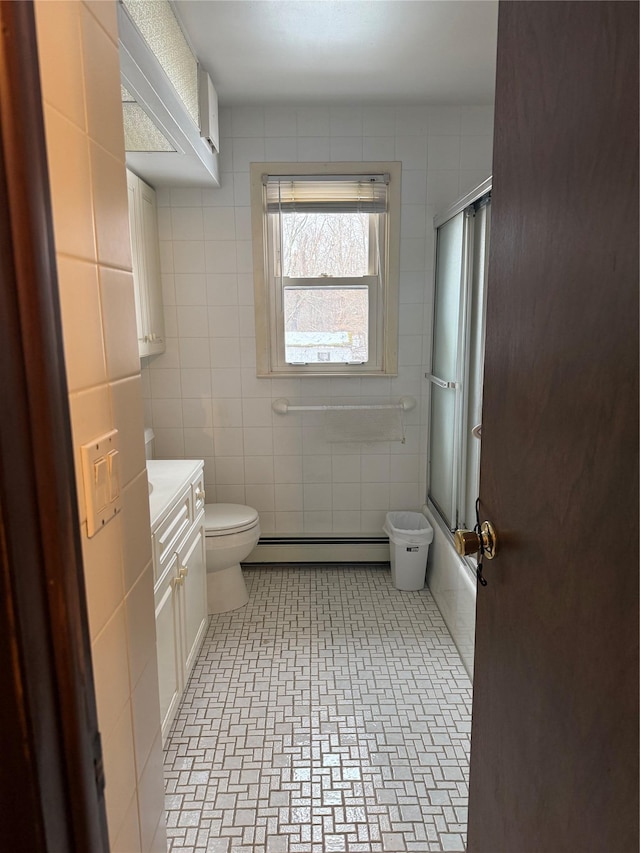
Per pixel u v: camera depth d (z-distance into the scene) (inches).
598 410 26.5
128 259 34.4
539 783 33.8
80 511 27.2
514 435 37.0
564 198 29.3
